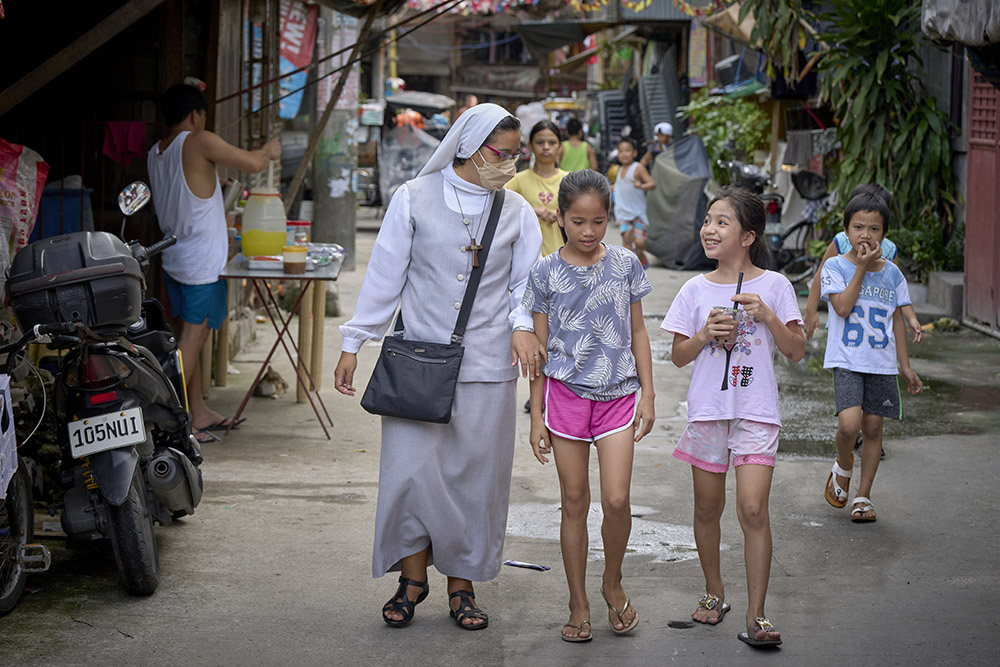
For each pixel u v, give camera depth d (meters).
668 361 9.42
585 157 13.73
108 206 7.79
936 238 11.21
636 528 5.27
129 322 4.22
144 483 4.46
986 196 10.02
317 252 7.65
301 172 8.97
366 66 25.44
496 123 3.95
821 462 6.40
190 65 8.24
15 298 4.07
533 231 4.14
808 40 12.81
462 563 4.08
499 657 3.81
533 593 4.43
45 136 7.75
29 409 4.97
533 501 5.67
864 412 5.38
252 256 7.19
